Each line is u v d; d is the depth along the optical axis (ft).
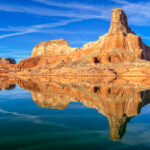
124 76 231.91
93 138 18.70
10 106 37.99
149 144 17.07
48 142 17.63
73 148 16.15
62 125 23.59
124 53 349.00
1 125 23.72
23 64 563.89
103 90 65.46
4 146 16.61
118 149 15.88
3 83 115.55
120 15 417.69
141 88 73.20
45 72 373.81
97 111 31.99
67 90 66.08
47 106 37.42
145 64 255.09
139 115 28.58
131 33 412.16
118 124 23.81
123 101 41.68
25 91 66.28
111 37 386.93
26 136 19.35
